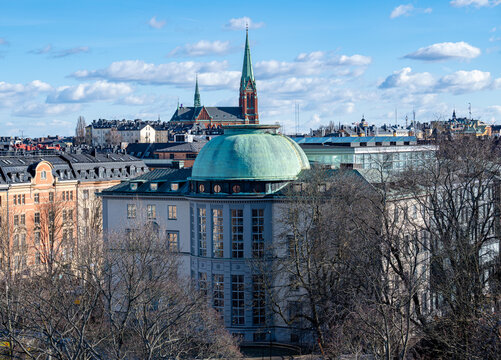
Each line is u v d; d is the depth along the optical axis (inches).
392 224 2461.9
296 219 2733.8
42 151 6082.7
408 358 2219.5
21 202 4911.4
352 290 2426.2
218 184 3110.2
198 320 2306.8
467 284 2175.2
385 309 2044.8
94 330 2079.2
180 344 1991.9
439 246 2714.1
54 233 4562.0
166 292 2261.3
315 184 2802.7
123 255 2497.5
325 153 4498.0
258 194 3056.1
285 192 2972.4
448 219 2375.7
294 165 3171.8
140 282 2255.2
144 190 3457.2
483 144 2807.6
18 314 1909.4
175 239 3353.8
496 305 2170.3
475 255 2309.3
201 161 3179.1
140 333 1808.6
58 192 5270.7
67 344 1796.3
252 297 3051.2
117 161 6087.6
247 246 3070.9
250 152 3105.3
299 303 2869.1
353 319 2319.1
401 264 2420.0
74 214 5295.3
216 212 3115.2
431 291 2420.0
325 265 2527.1
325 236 2613.2
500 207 2433.6
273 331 3043.8
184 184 3403.1
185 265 3312.0
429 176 2699.3
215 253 3120.1
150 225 3048.7
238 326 3065.9
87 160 5807.1
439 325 2265.0
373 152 4106.8
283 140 3235.7
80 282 2512.3
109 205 3516.2
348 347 2095.2
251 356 2842.0
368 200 2588.6
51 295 2046.0
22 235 4837.6
